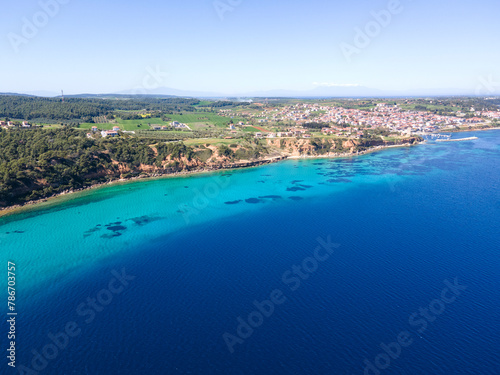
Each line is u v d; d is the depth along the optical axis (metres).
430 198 111.12
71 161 125.06
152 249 74.06
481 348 44.09
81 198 111.56
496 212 95.44
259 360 42.62
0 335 46.66
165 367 41.62
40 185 109.94
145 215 96.62
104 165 134.75
